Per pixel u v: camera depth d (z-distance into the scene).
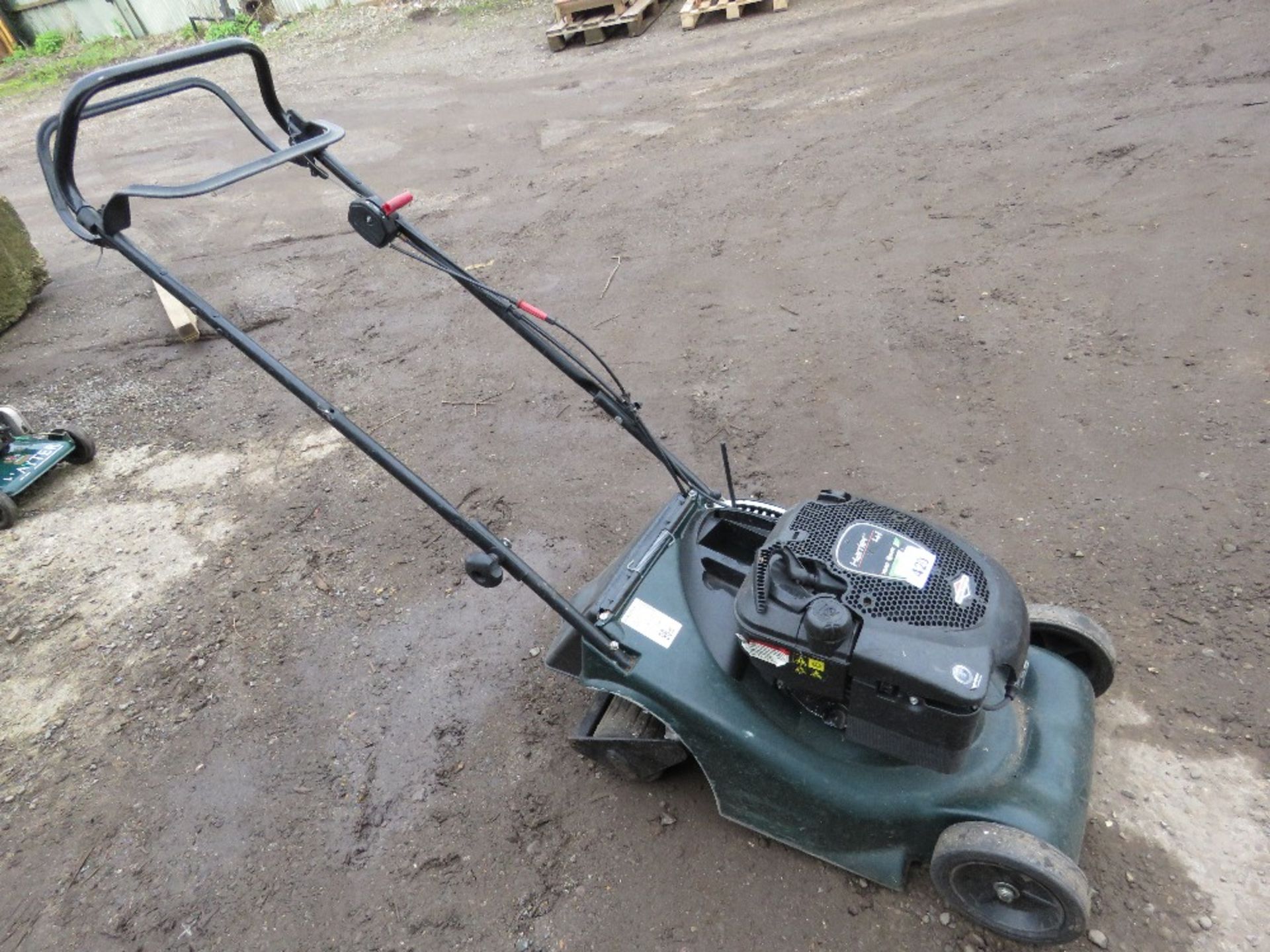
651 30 12.42
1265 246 5.24
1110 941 2.53
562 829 3.11
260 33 16.91
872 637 2.23
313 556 4.62
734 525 3.07
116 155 11.81
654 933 2.76
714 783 2.76
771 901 2.78
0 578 4.89
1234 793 2.82
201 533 4.96
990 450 4.36
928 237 6.21
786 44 10.61
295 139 2.90
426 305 6.91
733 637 2.69
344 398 5.96
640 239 7.14
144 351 7.10
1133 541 3.71
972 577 2.36
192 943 3.00
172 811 3.45
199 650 4.16
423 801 3.31
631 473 4.76
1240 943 2.48
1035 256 5.71
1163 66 7.65
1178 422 4.24
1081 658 2.92
